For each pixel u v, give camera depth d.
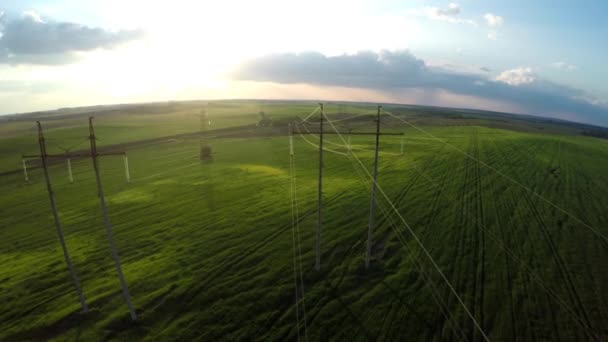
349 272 32.75
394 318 26.75
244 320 27.17
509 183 57.97
